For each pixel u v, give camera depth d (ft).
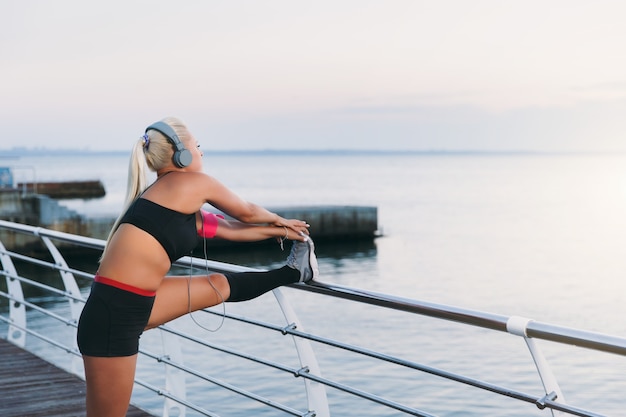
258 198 304.50
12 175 140.15
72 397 15.52
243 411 36.60
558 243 153.69
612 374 48.37
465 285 99.96
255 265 117.08
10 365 18.04
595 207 264.11
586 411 6.75
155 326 9.48
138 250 8.64
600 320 76.43
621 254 135.64
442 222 198.90
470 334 59.16
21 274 106.83
